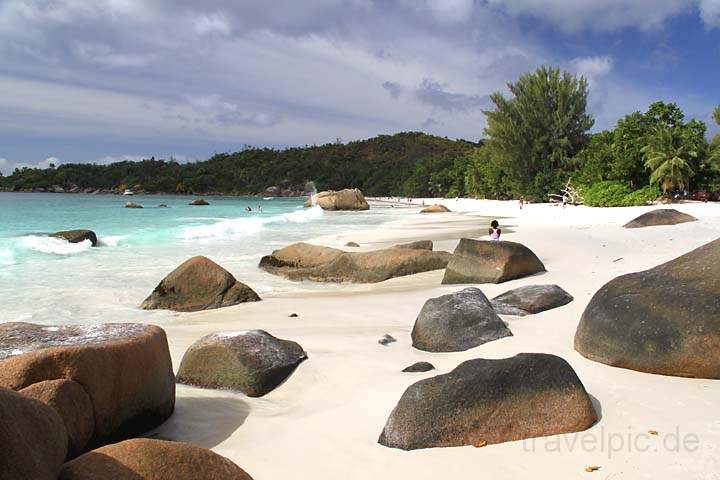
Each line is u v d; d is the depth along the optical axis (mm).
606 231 19406
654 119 44438
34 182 108188
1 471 2309
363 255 13258
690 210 27703
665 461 3514
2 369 3818
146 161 127188
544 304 8039
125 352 4285
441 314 6715
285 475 3723
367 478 3609
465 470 3580
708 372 4852
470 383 4117
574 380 4156
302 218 36844
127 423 4293
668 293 5289
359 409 4809
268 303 10133
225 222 28781
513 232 21438
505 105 57969
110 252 16906
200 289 10133
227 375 5633
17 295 10625
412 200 85438
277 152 148750
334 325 8195
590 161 46656
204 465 2803
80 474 2545
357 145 150625
